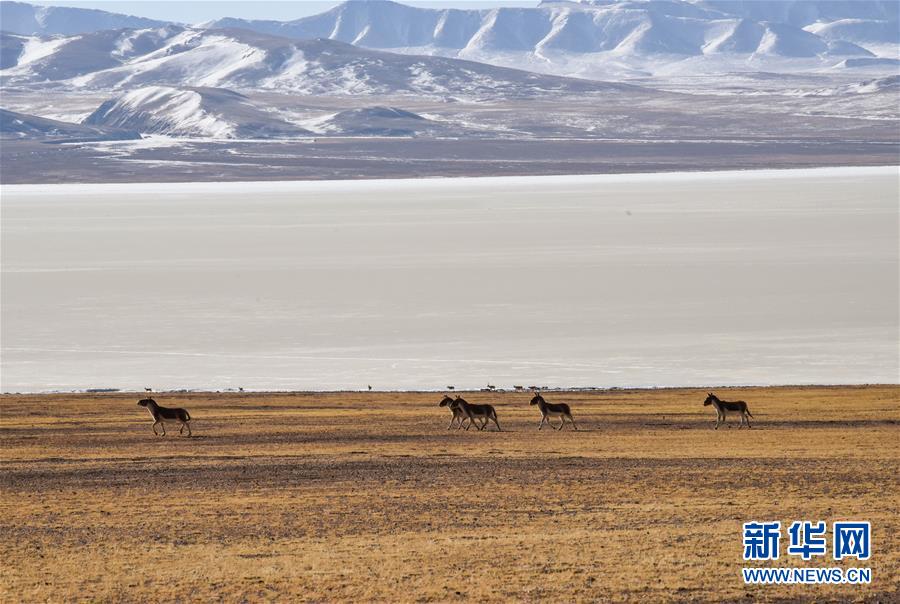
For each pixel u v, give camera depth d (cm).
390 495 9806
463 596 6606
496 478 10562
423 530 8425
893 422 14725
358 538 8194
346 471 11106
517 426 14825
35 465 11731
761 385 19838
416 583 6894
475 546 7794
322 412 16388
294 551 7812
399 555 7600
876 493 9419
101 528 8700
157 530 8600
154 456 12300
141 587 6975
